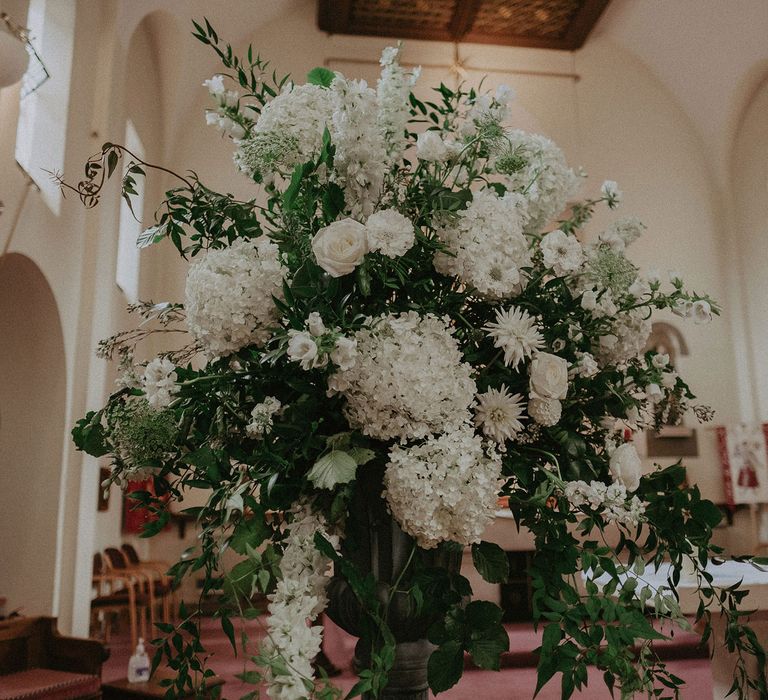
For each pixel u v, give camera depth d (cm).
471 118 148
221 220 139
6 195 530
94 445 138
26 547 627
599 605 109
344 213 132
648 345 1224
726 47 1211
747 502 1128
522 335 125
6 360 641
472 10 1181
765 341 1191
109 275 742
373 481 127
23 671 463
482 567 118
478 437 118
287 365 127
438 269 133
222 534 116
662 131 1320
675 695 115
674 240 1278
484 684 624
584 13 1198
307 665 99
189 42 1059
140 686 466
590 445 138
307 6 1245
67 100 666
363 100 124
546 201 152
